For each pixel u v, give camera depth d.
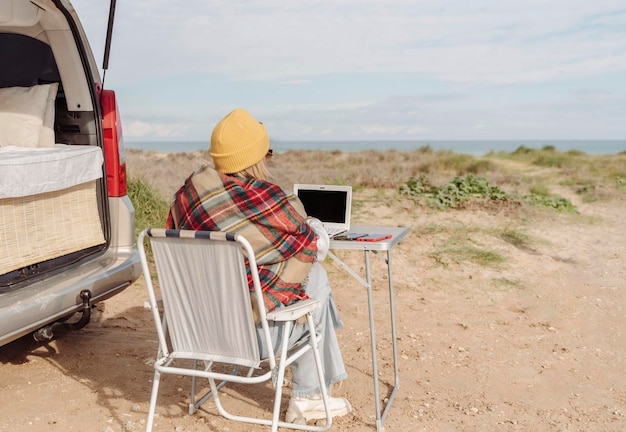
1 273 3.70
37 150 4.14
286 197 3.21
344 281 6.70
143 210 8.09
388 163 18.02
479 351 4.94
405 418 3.85
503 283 6.70
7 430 3.59
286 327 3.11
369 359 4.77
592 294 6.43
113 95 4.50
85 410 3.85
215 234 2.92
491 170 17.56
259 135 3.21
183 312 3.21
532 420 3.86
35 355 4.68
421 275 6.88
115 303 5.87
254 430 3.67
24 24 4.11
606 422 3.84
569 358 4.84
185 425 3.71
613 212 10.47
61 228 4.12
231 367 4.55
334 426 3.72
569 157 21.31
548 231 8.87
